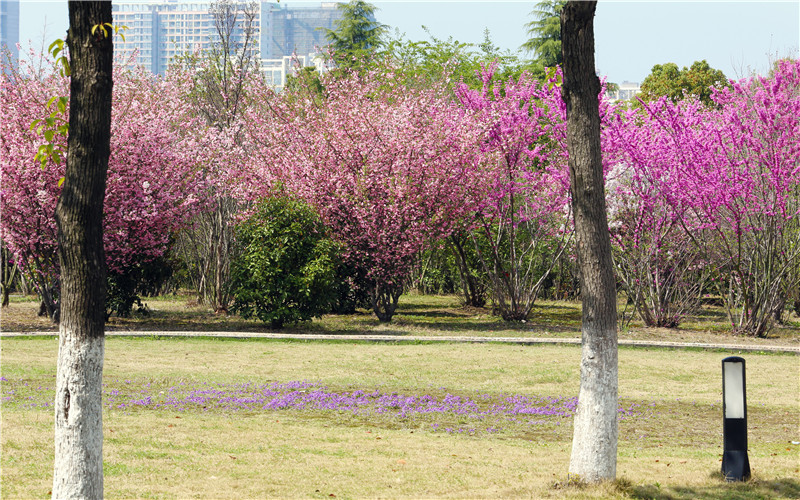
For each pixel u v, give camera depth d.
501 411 10.83
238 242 20.62
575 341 17.34
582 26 6.80
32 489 6.31
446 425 9.85
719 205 19.69
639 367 14.70
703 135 20.33
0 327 18.78
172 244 21.83
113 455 7.52
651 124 21.02
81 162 5.27
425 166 20.64
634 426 10.14
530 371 14.01
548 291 30.23
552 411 10.85
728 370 7.23
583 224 6.86
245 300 19.09
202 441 8.26
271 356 15.37
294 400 11.16
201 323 20.77
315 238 19.55
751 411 11.15
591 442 6.77
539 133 21.86
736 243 20.91
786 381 13.55
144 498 6.18
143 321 20.89
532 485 6.76
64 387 5.27
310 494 6.45
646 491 6.58
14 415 9.08
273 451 7.95
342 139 21.17
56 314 19.66
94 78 5.26
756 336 19.69
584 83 6.85
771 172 18.84
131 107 20.34
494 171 21.77
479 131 21.14
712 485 6.87
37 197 17.55
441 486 6.79
